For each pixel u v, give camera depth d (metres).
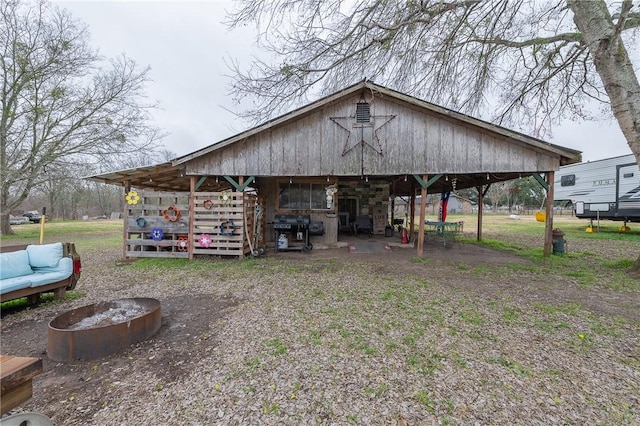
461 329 3.36
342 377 2.45
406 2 5.44
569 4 5.39
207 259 7.88
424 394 2.22
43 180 14.40
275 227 8.94
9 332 3.48
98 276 6.12
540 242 11.06
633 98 5.07
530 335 3.21
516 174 8.79
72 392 2.30
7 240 12.72
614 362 2.68
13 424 1.35
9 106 13.28
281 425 1.93
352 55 5.90
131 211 8.13
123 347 2.97
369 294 4.68
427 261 7.42
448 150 7.57
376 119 7.80
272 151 7.98
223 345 3.04
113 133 14.53
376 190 12.86
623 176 11.70
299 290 4.96
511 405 2.11
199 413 2.05
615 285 5.13
